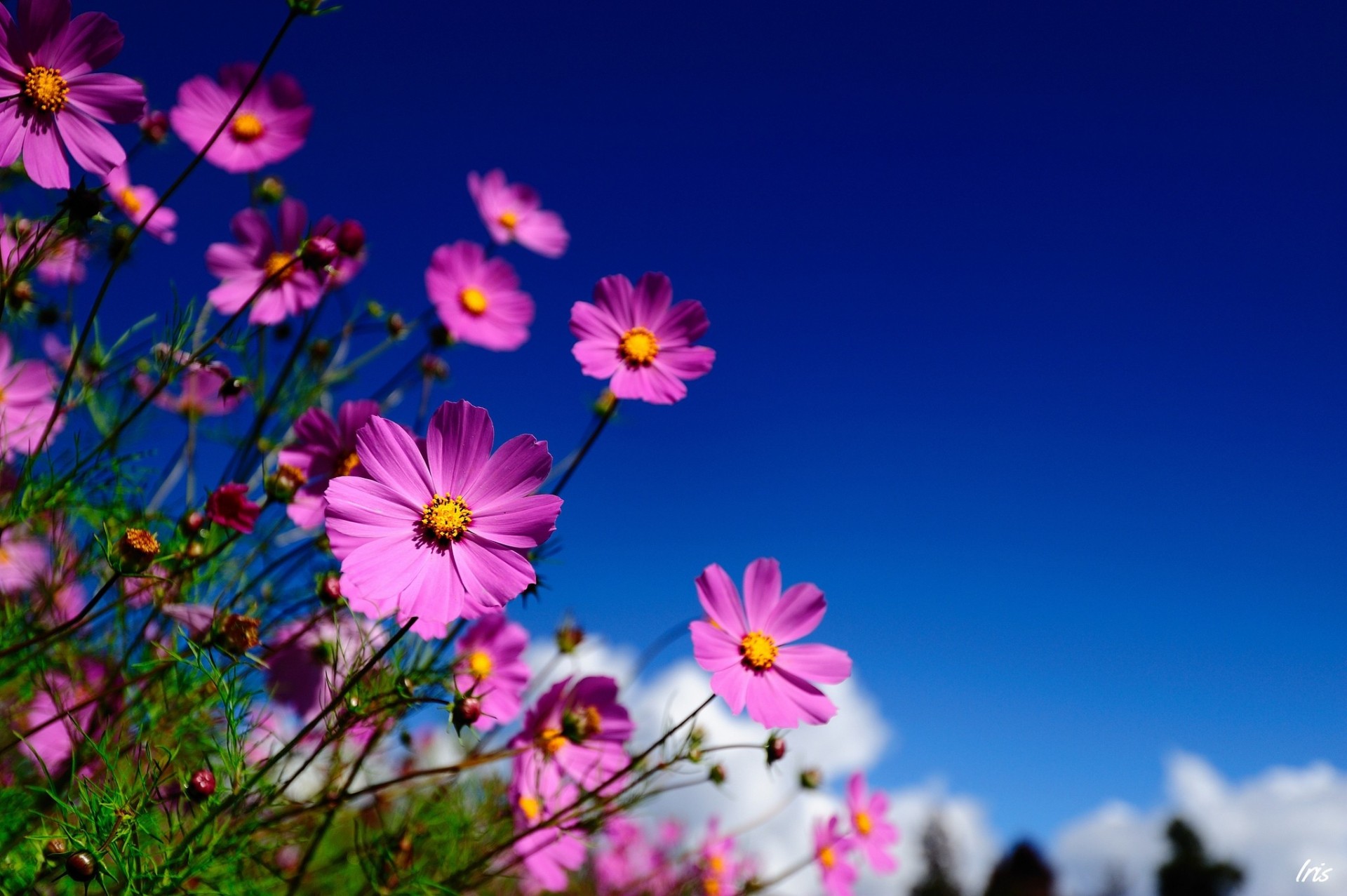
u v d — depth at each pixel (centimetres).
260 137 62
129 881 42
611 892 78
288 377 64
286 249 61
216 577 54
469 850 57
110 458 53
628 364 53
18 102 44
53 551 53
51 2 43
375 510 38
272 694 51
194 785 42
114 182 58
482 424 40
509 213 84
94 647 53
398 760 61
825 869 73
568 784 54
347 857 54
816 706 47
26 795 48
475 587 38
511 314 73
